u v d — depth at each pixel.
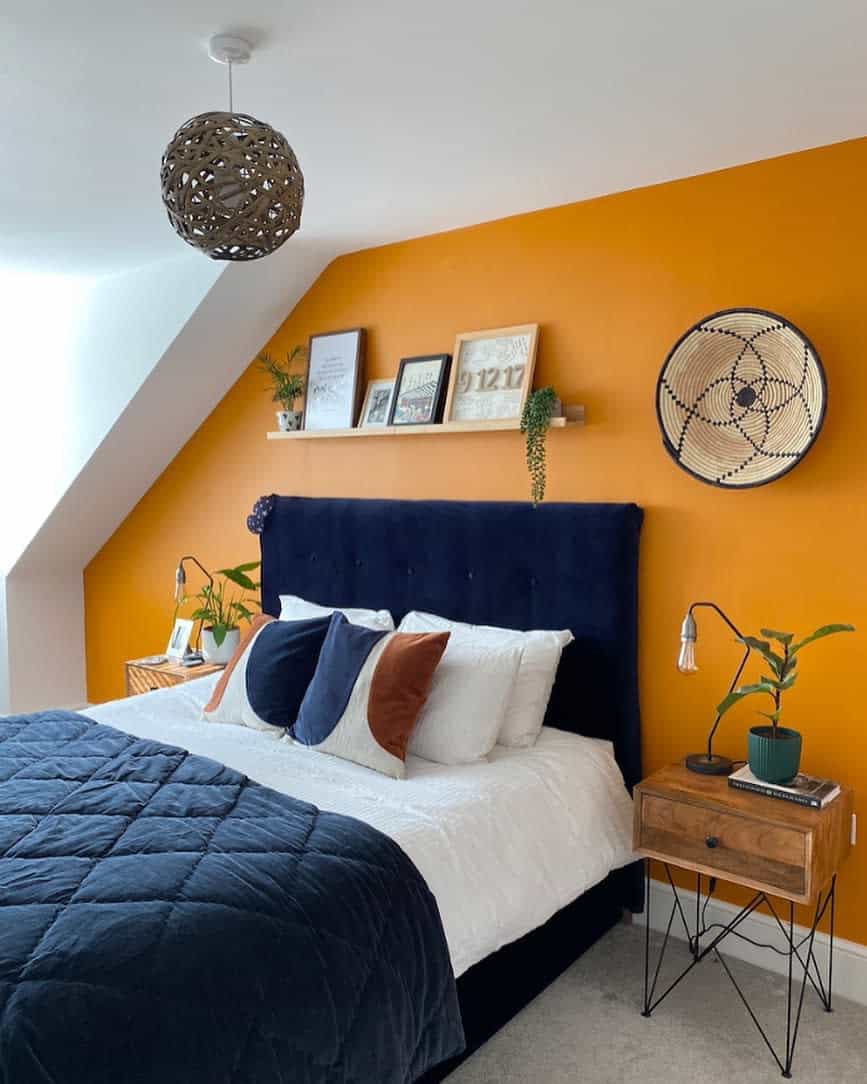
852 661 2.38
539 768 2.45
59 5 1.68
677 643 2.70
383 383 3.45
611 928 2.79
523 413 2.87
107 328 3.94
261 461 4.00
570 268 2.90
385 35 1.80
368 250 3.50
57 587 4.92
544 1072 2.11
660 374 2.62
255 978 1.49
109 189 2.79
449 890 1.94
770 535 2.50
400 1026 1.67
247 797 2.09
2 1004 1.32
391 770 2.36
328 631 2.79
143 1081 1.30
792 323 2.42
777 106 2.13
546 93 2.07
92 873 1.67
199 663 3.95
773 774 2.25
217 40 1.81
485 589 3.01
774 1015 2.34
